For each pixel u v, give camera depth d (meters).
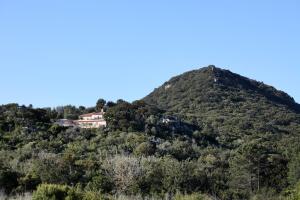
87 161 64.50
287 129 138.50
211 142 111.69
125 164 61.94
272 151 81.50
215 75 188.62
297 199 55.97
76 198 41.16
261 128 133.38
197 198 52.47
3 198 47.91
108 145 88.19
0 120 96.75
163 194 57.59
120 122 105.81
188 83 187.50
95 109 141.25
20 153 71.25
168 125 111.69
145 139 93.44
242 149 73.19
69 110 141.75
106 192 58.06
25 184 55.38
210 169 72.69
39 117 107.31
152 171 62.12
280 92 194.75
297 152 76.75
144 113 116.06
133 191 59.00
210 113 156.00
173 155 87.31
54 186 40.84
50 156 65.00
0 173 54.41
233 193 65.19
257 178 71.56
